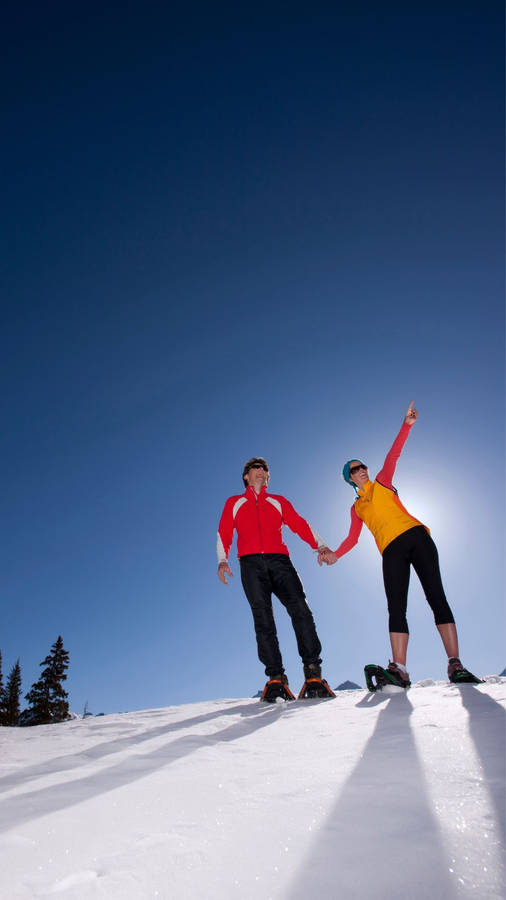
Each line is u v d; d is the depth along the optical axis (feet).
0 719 96.27
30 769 5.85
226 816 3.75
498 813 3.31
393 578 11.64
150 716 11.14
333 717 7.80
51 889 2.78
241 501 14.14
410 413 12.82
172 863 3.02
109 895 2.69
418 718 6.51
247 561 13.42
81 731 9.67
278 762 5.31
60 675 77.51
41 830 3.65
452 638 10.91
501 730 5.23
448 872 2.68
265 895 2.62
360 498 12.89
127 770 5.43
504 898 2.42
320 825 3.41
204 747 6.47
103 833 3.55
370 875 2.72
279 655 12.63
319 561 13.98
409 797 3.74
